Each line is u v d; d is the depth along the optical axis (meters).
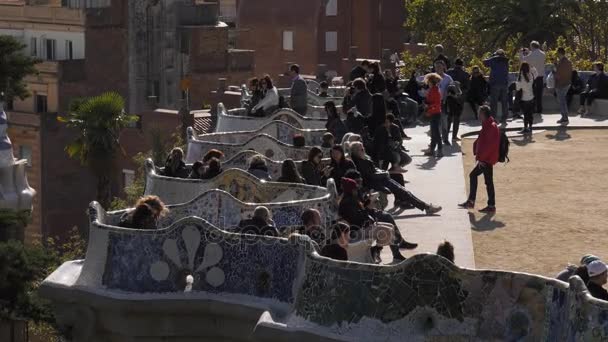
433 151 35.69
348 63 105.94
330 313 18.03
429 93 35.44
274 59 132.38
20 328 43.72
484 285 17.12
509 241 26.59
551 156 36.41
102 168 84.25
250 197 23.78
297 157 28.64
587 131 40.81
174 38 114.75
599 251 25.83
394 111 36.09
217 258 20.34
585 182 32.66
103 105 84.06
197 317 20.39
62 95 109.31
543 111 44.62
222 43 116.44
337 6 131.75
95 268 21.00
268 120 34.50
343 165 25.33
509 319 16.98
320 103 40.81
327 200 22.38
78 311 20.97
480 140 29.03
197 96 115.56
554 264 24.89
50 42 113.81
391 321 17.58
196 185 24.27
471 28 87.31
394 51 133.50
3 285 42.69
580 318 15.68
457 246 25.72
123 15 112.25
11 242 43.09
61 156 105.88
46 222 105.12
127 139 90.94
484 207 29.58
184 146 75.00
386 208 28.44
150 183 24.69
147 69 113.62
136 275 20.69
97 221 21.20
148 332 20.55
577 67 67.25
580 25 89.25
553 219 28.58
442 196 30.50
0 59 52.59
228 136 31.00
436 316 17.34
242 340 20.05
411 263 17.47
